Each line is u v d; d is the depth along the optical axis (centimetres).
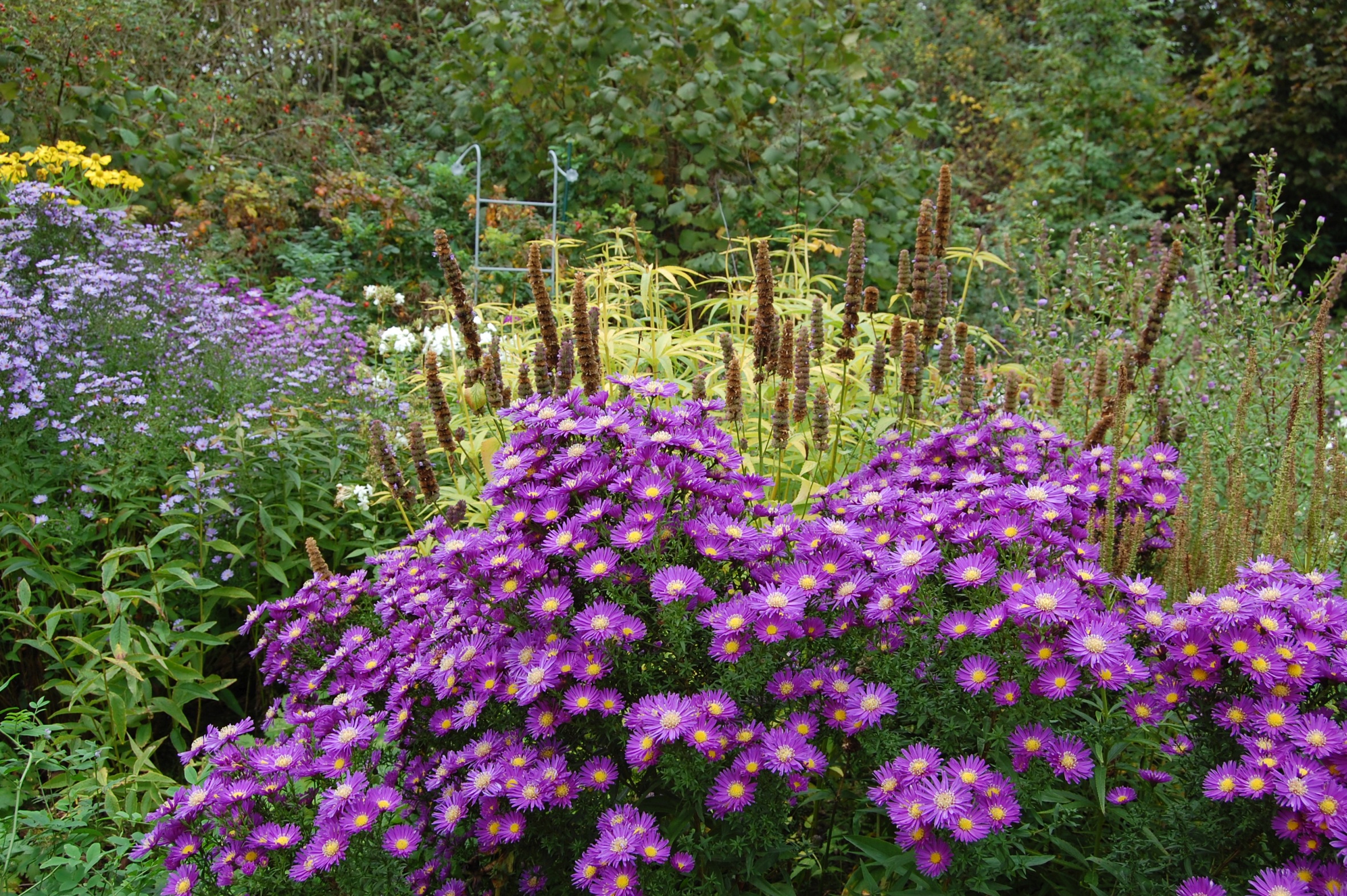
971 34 1539
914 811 168
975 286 719
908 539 214
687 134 698
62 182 617
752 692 192
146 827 262
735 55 703
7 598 341
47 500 345
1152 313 268
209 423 383
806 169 727
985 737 184
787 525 206
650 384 230
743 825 182
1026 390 399
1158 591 196
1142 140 1063
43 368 378
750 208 698
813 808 209
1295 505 248
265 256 746
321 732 219
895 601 188
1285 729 167
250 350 455
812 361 333
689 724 175
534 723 190
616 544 197
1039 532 205
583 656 191
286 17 1092
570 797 183
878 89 870
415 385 462
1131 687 187
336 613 252
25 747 288
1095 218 977
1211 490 251
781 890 183
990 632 180
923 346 307
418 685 211
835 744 203
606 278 438
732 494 221
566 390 279
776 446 288
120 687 312
